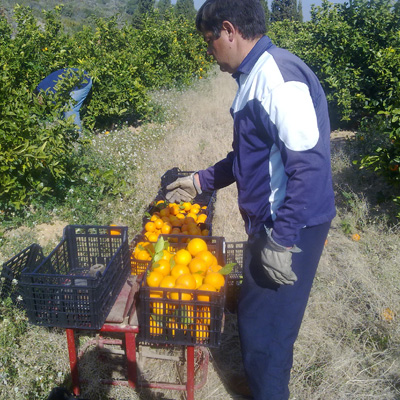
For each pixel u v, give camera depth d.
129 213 5.62
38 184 5.56
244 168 2.42
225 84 14.21
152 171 6.97
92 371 3.09
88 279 2.42
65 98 7.44
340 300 3.94
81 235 3.05
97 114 9.10
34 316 2.54
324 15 11.52
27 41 10.36
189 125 9.88
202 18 2.36
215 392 3.06
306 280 2.47
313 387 3.10
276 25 20.08
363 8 10.22
